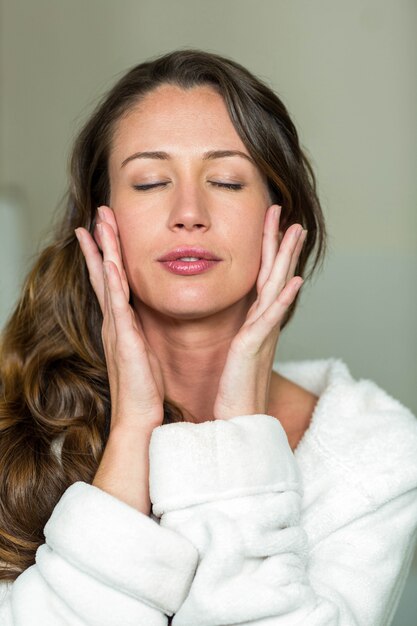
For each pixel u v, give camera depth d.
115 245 1.46
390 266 2.88
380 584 1.39
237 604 1.20
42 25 3.25
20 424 1.55
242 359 1.37
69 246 1.69
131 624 1.22
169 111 1.46
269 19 2.99
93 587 1.23
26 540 1.44
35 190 3.24
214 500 1.27
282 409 1.60
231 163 1.45
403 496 1.46
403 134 2.89
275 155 1.50
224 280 1.43
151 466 1.31
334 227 2.91
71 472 1.49
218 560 1.21
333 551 1.39
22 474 1.48
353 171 2.91
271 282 1.45
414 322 2.87
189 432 1.31
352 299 2.88
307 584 1.27
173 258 1.42
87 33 3.21
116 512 1.25
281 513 1.28
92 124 1.58
